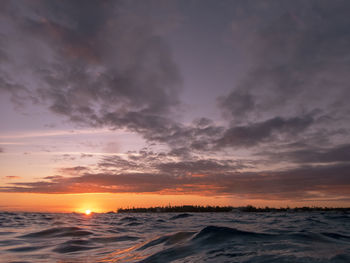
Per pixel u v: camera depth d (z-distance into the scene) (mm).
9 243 7516
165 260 4008
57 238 8500
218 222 15852
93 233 9883
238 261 3355
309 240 5016
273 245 4348
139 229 12109
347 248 3998
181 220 19672
